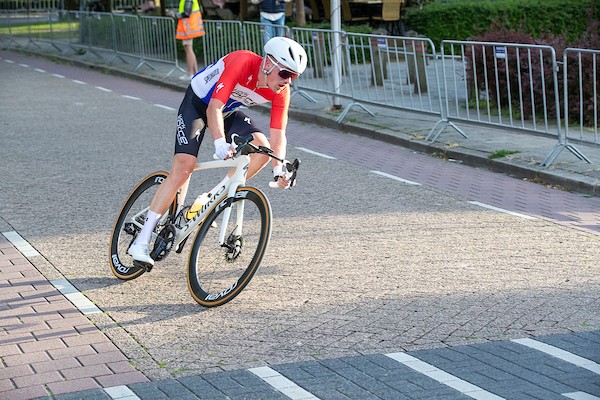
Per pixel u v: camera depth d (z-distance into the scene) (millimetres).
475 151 10898
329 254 7156
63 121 13555
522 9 21562
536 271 6719
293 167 5934
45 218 8195
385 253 7180
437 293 6215
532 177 9891
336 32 13570
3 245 7367
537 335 5426
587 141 10023
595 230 7902
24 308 5918
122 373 4875
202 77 5980
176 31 18891
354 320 5695
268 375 4828
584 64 12188
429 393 4586
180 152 6008
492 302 6023
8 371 4898
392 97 12758
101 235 7660
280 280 6527
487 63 12758
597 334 5441
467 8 21484
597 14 21797
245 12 22859
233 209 5945
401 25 23109
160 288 6363
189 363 5023
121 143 11805
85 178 9797
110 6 27109
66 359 5070
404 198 9031
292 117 14289
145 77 18922
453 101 13633
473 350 5188
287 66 5641
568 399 4520
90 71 20922
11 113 14297
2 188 9336
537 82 12336
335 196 9094
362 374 4836
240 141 5711
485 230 7875
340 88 13805
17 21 26578
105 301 6074
